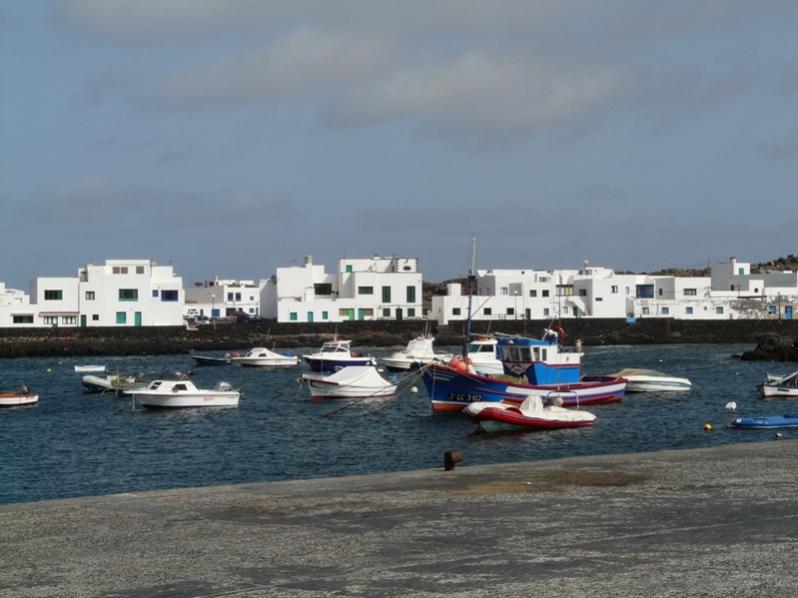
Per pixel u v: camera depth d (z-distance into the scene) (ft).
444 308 533.14
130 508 57.93
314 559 44.14
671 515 53.01
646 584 38.91
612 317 557.74
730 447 85.30
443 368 210.38
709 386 282.56
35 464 156.35
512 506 56.29
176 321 504.02
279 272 552.00
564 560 43.14
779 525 50.01
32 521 54.44
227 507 57.62
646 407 225.76
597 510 54.70
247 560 44.24
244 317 560.61
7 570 43.50
